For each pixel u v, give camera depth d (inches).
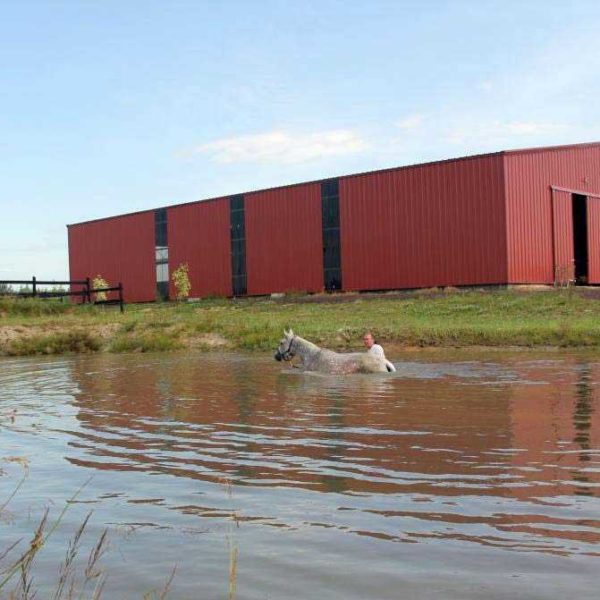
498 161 1545.3
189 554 172.7
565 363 620.4
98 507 211.3
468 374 543.5
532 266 1563.7
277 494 218.8
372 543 175.0
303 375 575.8
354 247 1812.3
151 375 597.6
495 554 165.0
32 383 552.4
